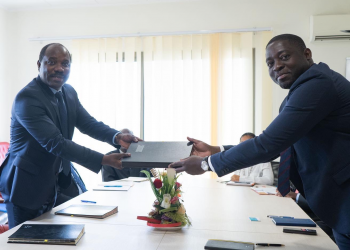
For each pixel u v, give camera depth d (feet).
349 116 4.60
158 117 16.07
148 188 9.61
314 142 4.84
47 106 6.80
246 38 15.61
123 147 7.95
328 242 5.25
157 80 16.14
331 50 15.24
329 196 4.71
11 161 6.95
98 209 6.81
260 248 4.97
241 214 6.89
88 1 16.51
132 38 16.33
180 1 16.22
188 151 6.78
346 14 14.96
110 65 16.47
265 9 15.72
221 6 15.98
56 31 17.21
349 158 4.58
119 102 16.42
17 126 6.81
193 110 15.83
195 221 6.34
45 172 6.84
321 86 4.56
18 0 16.48
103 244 5.06
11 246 4.92
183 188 9.80
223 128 15.71
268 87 15.49
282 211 7.16
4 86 17.33
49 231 5.32
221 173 5.26
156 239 5.30
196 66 15.89
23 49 17.47
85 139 16.49
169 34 16.10
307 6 15.48
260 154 4.91
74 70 16.71
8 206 6.91
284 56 5.02
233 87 15.64
